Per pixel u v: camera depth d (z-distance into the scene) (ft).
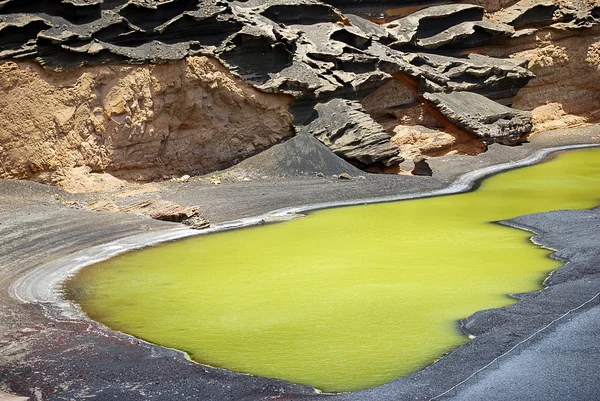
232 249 90.99
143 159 118.52
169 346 61.57
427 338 62.13
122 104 114.01
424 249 90.79
